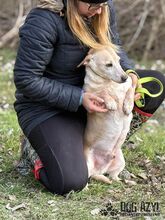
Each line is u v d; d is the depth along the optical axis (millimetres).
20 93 4598
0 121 6734
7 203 4250
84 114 4723
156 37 13953
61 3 4320
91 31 4504
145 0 13758
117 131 4582
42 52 4312
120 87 4508
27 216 4043
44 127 4508
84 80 4547
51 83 4391
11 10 14797
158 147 5902
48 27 4289
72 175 4379
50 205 4219
